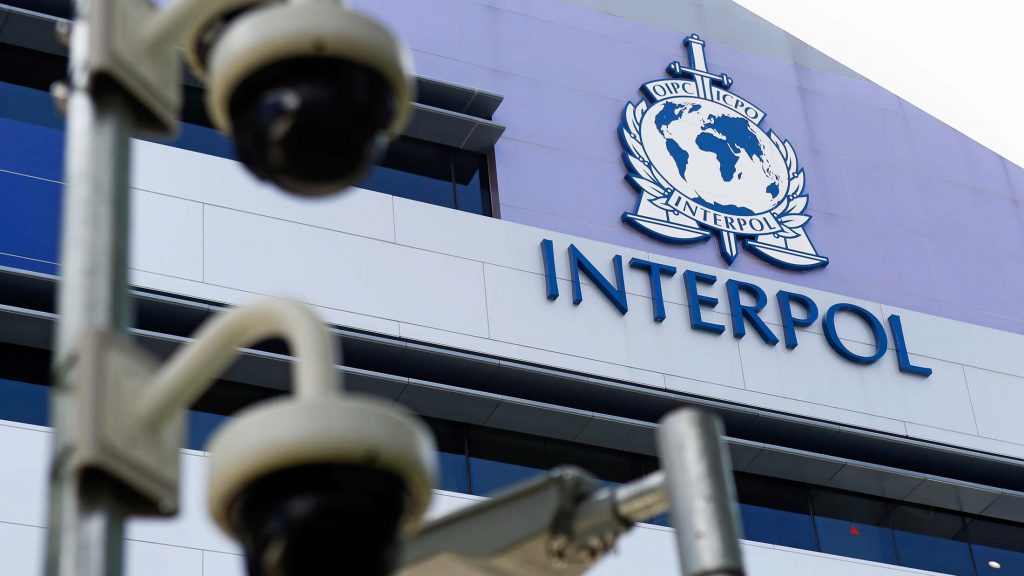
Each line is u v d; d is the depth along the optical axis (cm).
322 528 220
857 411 2661
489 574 308
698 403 2528
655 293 2597
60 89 304
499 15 2833
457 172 2617
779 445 2616
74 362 261
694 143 2827
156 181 2291
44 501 1920
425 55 2717
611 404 2505
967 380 2791
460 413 2370
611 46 2900
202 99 2442
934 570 2609
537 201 2633
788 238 2808
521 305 2480
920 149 3094
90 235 277
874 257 2883
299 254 2341
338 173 264
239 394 2205
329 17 262
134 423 253
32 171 2222
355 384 2289
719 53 2998
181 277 2228
